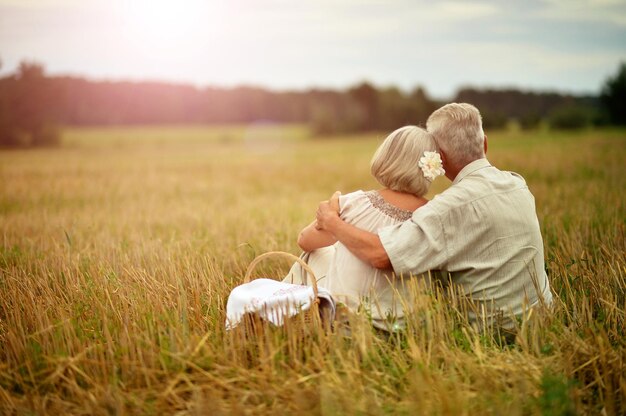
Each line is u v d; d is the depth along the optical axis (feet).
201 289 13.14
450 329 10.36
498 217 10.24
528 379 9.10
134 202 34.73
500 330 10.73
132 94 307.17
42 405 8.85
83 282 13.67
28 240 20.21
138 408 8.84
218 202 34.55
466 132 10.55
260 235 20.62
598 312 11.50
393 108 276.00
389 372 9.44
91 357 10.32
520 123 225.35
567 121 199.82
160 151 126.52
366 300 10.68
